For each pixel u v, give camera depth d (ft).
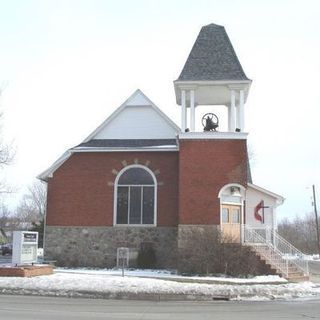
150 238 96.94
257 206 108.58
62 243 98.99
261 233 91.20
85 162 101.14
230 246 83.25
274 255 84.99
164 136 105.19
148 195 98.84
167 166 98.99
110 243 97.76
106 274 80.94
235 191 90.79
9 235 283.59
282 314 46.11
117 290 60.54
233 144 92.02
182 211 90.43
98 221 98.84
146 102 106.63
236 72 94.43
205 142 92.27
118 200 99.35
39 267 74.90
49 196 100.89
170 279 73.87
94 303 53.31
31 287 61.87
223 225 90.12
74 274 78.18
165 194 98.07
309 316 44.91
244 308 51.06
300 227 332.80
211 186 90.89
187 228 89.61
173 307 50.98
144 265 95.25
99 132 106.52
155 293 60.18
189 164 91.91
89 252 97.96
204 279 74.90
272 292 64.44
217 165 91.56
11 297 57.36
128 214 98.63
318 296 65.72
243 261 82.28
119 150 99.60
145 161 99.66
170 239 96.27
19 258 76.07
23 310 44.98
